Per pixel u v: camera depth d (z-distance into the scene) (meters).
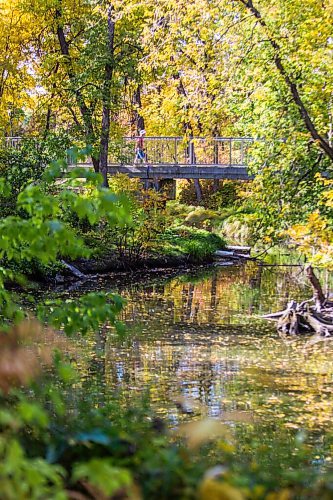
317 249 12.12
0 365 2.47
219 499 1.87
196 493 2.13
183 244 26.16
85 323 4.48
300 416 7.43
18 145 22.45
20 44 30.16
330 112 15.18
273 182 15.84
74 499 2.45
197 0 14.98
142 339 11.96
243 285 20.16
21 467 2.01
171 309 15.54
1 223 4.00
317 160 15.98
